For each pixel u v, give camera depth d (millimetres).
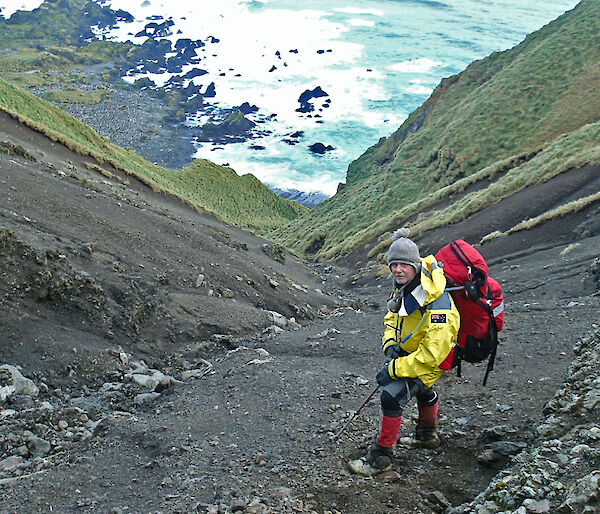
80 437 6844
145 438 5941
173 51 198625
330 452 5074
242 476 4781
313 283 26562
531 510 3557
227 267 16531
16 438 6586
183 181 78500
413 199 55500
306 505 4250
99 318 10422
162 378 8961
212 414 6551
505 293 15453
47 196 15070
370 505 4230
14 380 7914
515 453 4590
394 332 4613
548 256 20422
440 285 4219
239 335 12133
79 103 147875
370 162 87750
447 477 4520
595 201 23172
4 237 10031
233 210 80312
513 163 40281
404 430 5305
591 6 69000
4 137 27453
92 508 4543
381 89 170875
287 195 114938
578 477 3754
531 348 7418
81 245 12352
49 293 9961
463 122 59344
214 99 161000
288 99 162625
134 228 15828
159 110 150375
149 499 4590
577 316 9016
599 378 5074
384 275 28328
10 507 4637
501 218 29156
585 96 54906
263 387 7336
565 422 4617
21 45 196750
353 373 7836
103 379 8953
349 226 55594
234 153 130125
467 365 7023
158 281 13102
